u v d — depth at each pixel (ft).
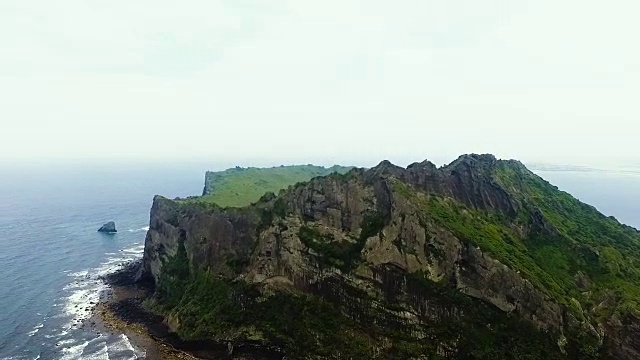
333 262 328.29
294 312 328.70
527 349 265.54
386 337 300.20
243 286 352.28
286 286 341.21
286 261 345.92
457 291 291.79
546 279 287.69
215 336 339.36
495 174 376.89
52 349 335.88
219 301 358.64
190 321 357.41
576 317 266.98
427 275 300.81
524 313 276.41
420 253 307.17
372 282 314.14
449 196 348.79
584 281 299.58
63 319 388.16
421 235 309.83
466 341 278.67
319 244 338.95
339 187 354.54
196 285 384.27
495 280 285.84
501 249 302.86
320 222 349.82
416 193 337.11
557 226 348.59
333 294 325.62
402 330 298.97
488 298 285.23
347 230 338.54
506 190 359.66
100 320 386.11
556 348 263.08
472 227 319.27
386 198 331.77
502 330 276.00
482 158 396.98
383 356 292.40
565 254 321.73
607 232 362.94
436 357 281.13
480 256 292.40
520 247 318.04
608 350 258.98
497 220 341.62
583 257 319.06
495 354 268.00
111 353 330.95
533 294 276.21
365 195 342.85
